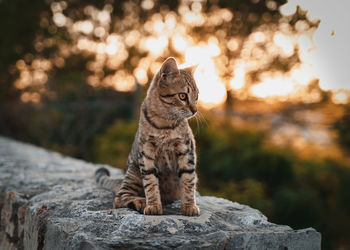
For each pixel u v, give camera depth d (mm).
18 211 3537
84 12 15805
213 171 9812
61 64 16141
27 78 16703
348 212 10391
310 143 12906
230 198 8031
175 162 3252
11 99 16984
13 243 3611
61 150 13016
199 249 2363
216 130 11000
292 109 14680
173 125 3150
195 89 3398
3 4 16031
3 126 15766
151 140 3143
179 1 15133
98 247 2266
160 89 3172
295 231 2680
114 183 3949
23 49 16469
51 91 16344
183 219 2744
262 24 14203
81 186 4262
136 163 3406
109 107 15078
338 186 10617
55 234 2719
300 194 9195
